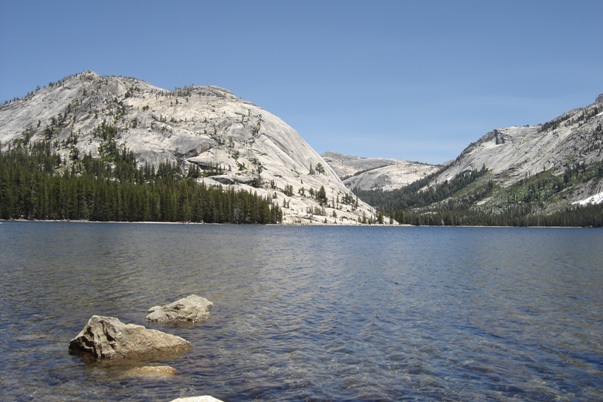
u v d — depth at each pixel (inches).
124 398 698.8
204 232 5551.2
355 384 768.9
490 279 1974.7
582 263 2677.2
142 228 5925.2
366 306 1370.6
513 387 772.6
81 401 685.3
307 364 856.9
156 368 809.5
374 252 3425.2
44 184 7411.4
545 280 1947.6
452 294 1590.8
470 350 958.4
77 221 7490.2
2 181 7037.4
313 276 1978.3
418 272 2203.5
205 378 781.9
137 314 1197.7
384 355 917.8
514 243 4945.9
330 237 5669.3
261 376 795.4
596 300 1498.5
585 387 776.9
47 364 830.5
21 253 2459.4
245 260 2503.7
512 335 1076.5
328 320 1189.1
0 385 733.3
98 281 1637.6
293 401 700.0
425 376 812.0
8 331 1013.8
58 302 1294.3
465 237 6550.2
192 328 1087.6
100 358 860.6
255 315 1225.4
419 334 1074.1
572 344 1010.7
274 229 7608.3
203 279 1777.8
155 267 2057.1
